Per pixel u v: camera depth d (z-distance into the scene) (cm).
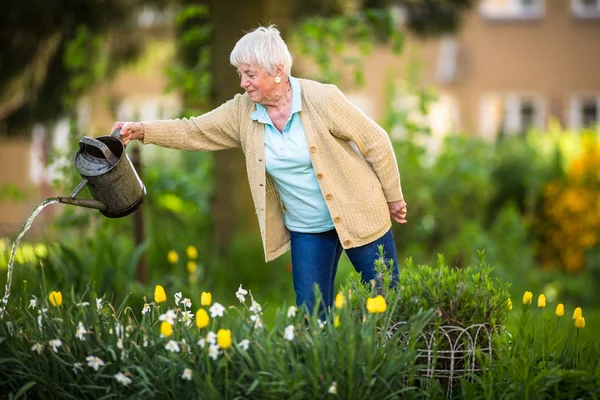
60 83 1450
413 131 1375
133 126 550
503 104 2675
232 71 1178
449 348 493
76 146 1012
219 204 1183
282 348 457
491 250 1343
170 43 1577
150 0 1477
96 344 477
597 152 1584
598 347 536
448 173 1499
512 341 515
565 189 1572
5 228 1159
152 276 999
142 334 492
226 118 558
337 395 434
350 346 437
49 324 486
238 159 1183
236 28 1173
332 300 582
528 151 1627
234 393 443
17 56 1455
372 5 1444
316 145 539
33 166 2508
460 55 2666
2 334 484
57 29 1430
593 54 2642
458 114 2677
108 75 1562
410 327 476
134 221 954
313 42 1251
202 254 1109
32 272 760
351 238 548
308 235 566
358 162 552
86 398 461
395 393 445
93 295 518
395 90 1489
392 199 563
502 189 1594
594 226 1555
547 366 506
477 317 496
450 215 1468
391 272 525
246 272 1095
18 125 1478
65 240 1087
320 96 539
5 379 480
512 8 2669
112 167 526
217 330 496
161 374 455
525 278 1367
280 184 555
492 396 471
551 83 2658
